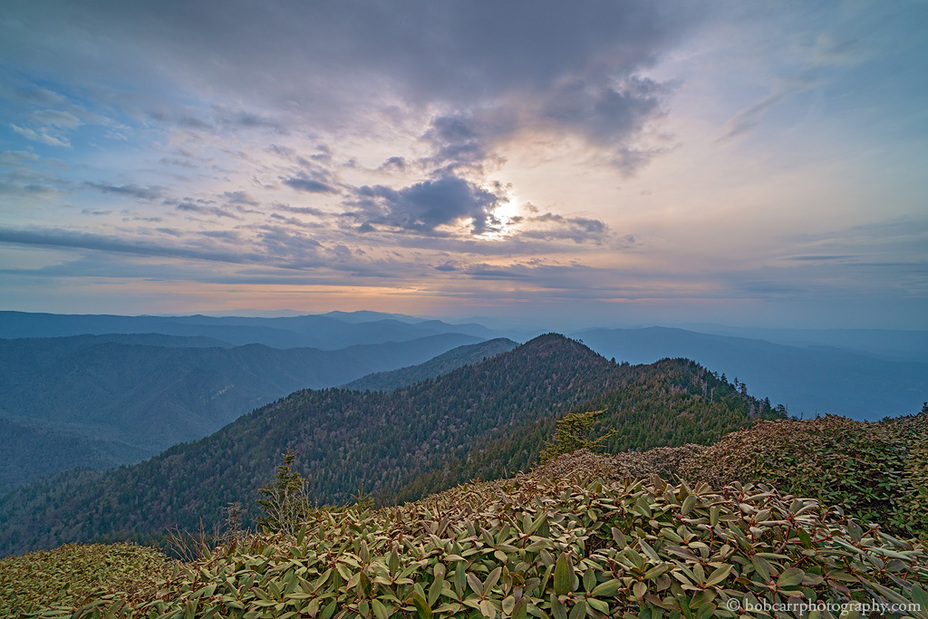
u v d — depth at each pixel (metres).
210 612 2.55
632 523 2.83
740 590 2.24
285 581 2.72
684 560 2.45
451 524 3.07
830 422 6.83
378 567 2.60
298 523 4.98
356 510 4.24
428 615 2.28
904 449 5.89
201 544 4.26
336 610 2.52
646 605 2.22
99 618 2.78
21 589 7.98
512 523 2.89
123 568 9.61
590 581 2.30
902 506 5.29
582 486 3.60
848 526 2.48
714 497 2.81
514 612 2.15
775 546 2.41
